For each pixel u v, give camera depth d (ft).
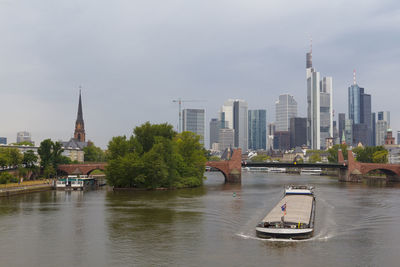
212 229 281.33
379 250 230.27
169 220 313.53
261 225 266.16
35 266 202.08
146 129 587.68
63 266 202.08
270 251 225.76
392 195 497.46
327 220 318.24
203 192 524.93
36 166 654.12
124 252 224.53
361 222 310.24
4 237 257.75
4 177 528.63
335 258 214.48
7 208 373.61
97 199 442.50
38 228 284.20
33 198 453.58
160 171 543.80
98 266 201.87
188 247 233.96
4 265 203.51
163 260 210.38
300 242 245.65
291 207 321.11
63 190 553.64
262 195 490.49
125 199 443.73
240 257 214.90
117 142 565.53
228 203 411.13
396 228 288.30
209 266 201.05
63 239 252.83
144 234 265.95
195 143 654.12
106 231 274.57
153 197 462.60
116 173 545.44
